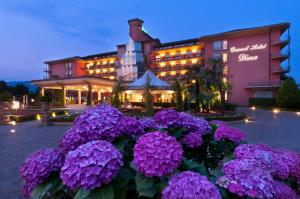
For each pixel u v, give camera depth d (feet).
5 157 22.26
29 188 5.61
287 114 78.23
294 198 5.34
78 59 192.65
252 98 123.85
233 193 4.72
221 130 8.13
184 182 4.46
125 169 5.75
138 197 5.42
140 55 165.48
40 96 124.57
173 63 163.02
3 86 196.24
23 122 69.72
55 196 5.93
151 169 4.85
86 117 6.64
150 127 7.91
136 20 176.24
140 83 67.36
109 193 4.84
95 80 111.14
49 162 5.75
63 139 6.51
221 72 63.10
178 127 8.16
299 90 104.73
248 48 130.00
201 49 154.40
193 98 62.95
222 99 62.90
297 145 26.45
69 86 126.00
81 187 4.72
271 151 6.68
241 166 4.91
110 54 199.62
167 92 72.43
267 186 4.61
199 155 8.61
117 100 66.74
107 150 5.05
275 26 122.01
